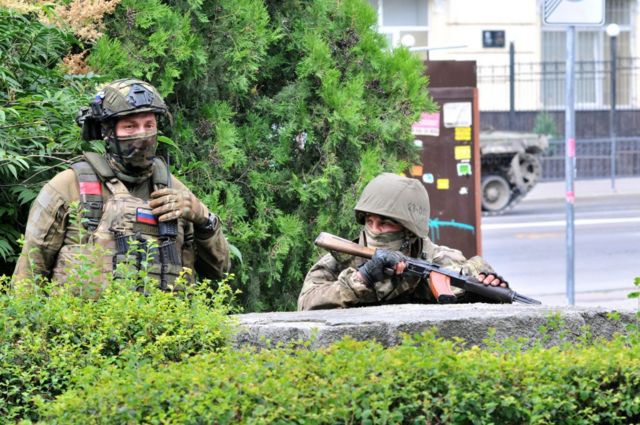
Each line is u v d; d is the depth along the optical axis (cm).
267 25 2502
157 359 1346
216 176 2352
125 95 1658
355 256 1777
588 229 6750
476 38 9862
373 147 2533
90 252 1596
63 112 1966
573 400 1203
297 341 1371
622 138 10019
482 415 1172
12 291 1509
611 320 1504
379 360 1200
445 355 1201
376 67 2553
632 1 10688
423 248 1823
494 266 5416
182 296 1577
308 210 2480
